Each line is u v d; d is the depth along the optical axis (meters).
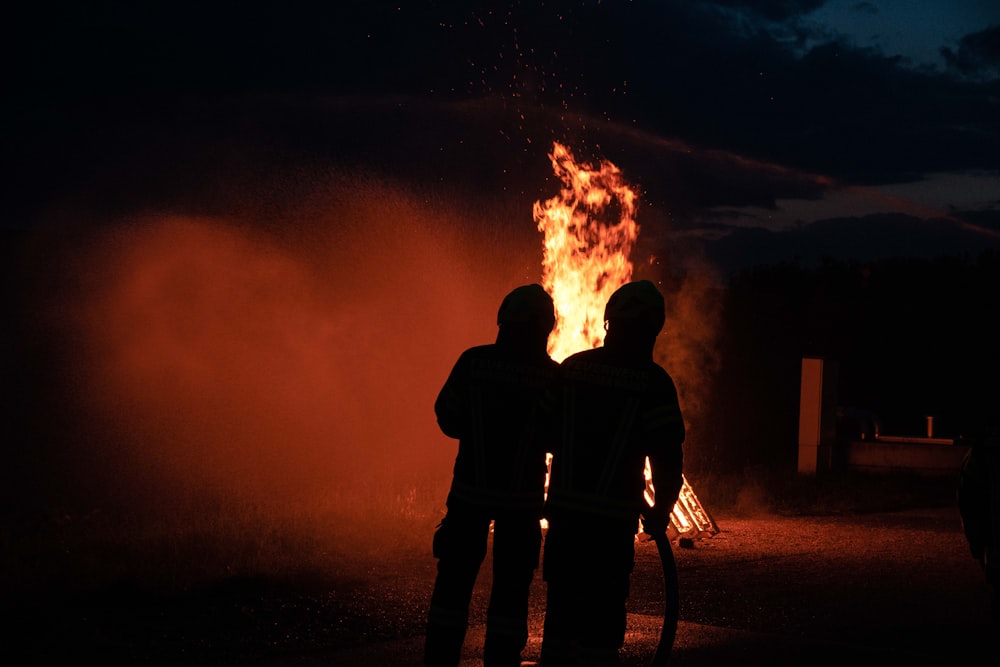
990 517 5.13
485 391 4.89
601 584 4.49
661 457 4.52
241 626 6.42
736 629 6.72
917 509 14.59
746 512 13.38
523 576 4.83
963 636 6.66
